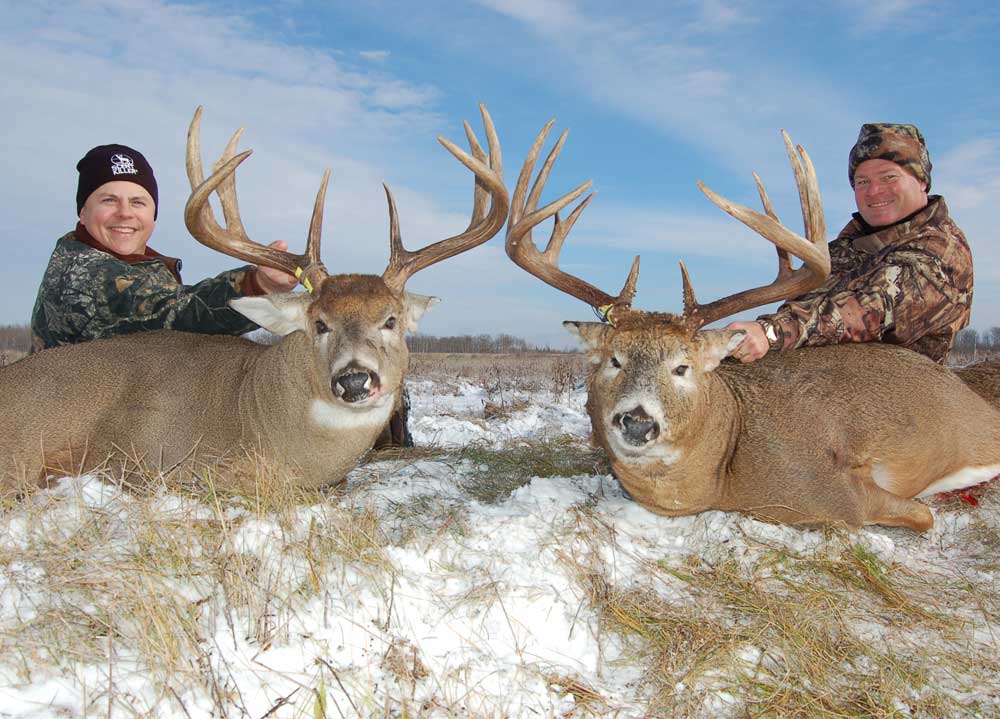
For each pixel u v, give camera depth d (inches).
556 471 73.4
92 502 49.3
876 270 69.2
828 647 41.4
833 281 79.7
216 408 61.1
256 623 36.9
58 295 72.4
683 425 54.4
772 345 61.9
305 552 43.0
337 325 56.5
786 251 61.6
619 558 50.5
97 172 77.6
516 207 64.5
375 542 45.6
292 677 34.5
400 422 87.1
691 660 39.9
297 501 53.7
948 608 46.3
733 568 49.4
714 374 59.7
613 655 41.2
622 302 59.8
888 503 58.3
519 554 48.9
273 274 65.4
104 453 59.2
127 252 80.0
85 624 35.7
